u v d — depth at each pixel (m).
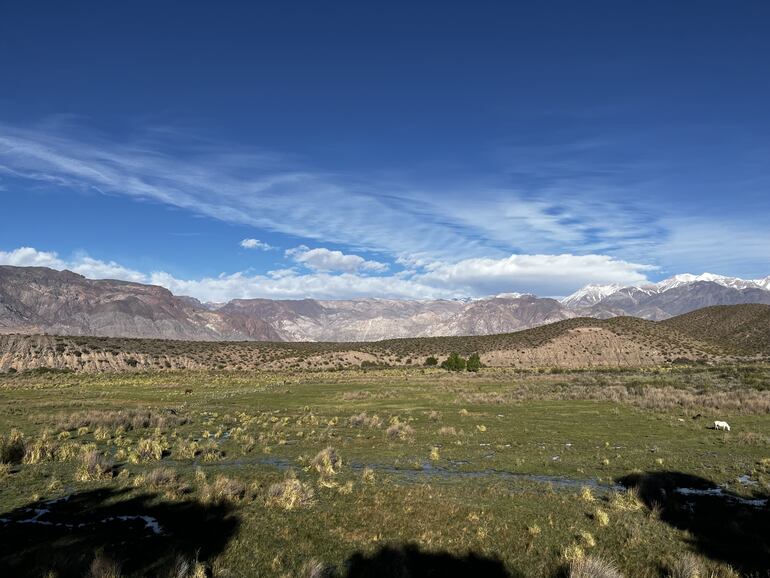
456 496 18.19
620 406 44.56
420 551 13.53
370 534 14.63
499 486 19.59
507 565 12.73
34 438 29.61
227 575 12.11
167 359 133.75
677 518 15.95
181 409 46.16
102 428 32.81
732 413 38.81
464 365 107.06
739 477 21.06
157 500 17.56
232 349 150.88
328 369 118.25
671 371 88.56
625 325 152.12
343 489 18.72
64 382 82.44
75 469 22.23
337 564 12.85
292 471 21.02
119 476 20.97
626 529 14.96
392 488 19.14
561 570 12.34
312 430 33.09
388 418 38.84
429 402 49.59
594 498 18.14
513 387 64.38
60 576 11.70
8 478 20.53
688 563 12.21
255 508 16.78
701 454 25.39
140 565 12.49
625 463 23.42
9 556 12.98
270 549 13.59
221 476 19.48
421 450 26.72
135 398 57.03
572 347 136.50
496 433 31.94
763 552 13.34
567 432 32.25
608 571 11.69
